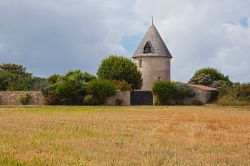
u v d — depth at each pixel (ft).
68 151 52.60
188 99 234.79
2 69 331.98
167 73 302.66
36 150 53.21
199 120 111.86
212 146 58.85
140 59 302.25
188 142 62.54
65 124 92.94
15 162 45.09
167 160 46.70
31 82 250.37
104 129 82.64
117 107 193.77
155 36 302.66
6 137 66.90
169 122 103.76
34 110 156.66
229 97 234.17
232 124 99.14
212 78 306.14
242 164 45.42
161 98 231.50
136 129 83.71
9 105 203.41
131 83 275.39
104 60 279.08
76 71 250.98
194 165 44.45
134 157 48.32
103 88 217.36
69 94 213.87
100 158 47.73
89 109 170.50
